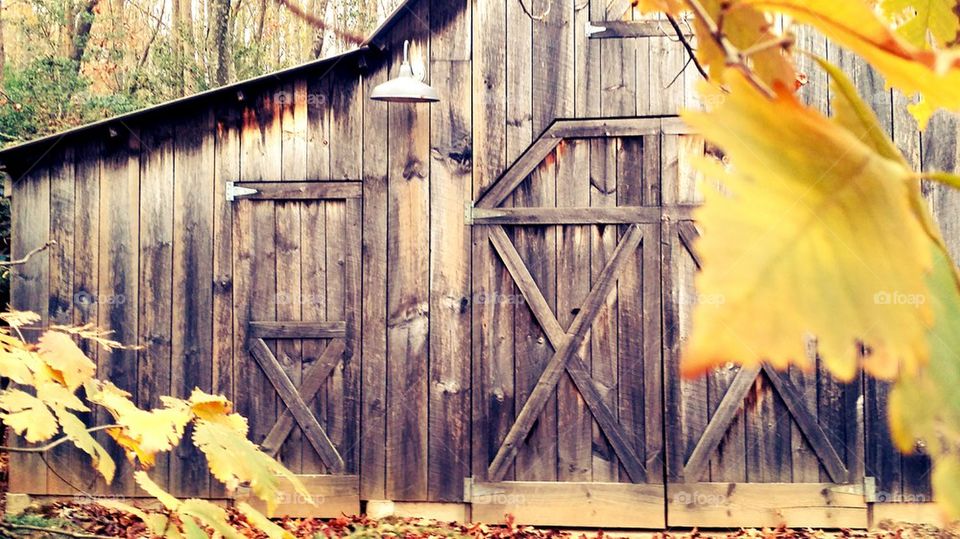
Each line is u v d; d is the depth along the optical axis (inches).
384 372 285.1
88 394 64.7
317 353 287.6
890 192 10.1
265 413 287.1
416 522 277.4
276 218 290.4
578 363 278.4
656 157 277.9
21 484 286.0
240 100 287.3
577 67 281.4
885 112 254.7
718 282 8.4
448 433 282.4
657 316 276.5
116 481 286.2
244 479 60.6
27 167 294.8
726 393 273.9
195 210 292.2
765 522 271.3
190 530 56.1
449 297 283.7
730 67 11.0
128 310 292.0
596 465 277.0
